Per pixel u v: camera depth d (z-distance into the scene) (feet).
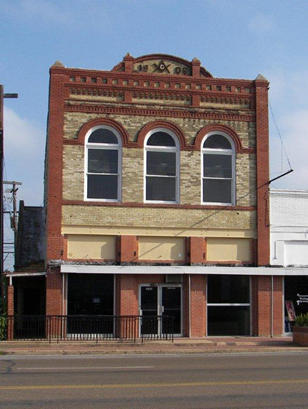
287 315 79.87
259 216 79.30
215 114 80.18
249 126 81.10
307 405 32.63
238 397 34.86
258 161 80.28
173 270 75.77
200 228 78.02
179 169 78.64
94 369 47.65
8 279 81.30
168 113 79.05
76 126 76.89
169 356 60.80
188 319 76.38
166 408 31.60
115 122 77.66
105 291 75.87
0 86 74.64
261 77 81.61
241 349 66.23
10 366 50.11
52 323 72.84
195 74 80.79
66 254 75.10
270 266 78.95
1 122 74.69
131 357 59.62
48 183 75.46
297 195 81.20
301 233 80.53
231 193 80.07
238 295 78.95
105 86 77.77
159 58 81.15
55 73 76.84
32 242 95.45
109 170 77.56
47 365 51.01
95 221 75.82
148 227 76.84
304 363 52.54
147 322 75.77
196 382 40.22
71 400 33.58
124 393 35.91
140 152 77.87
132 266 75.00
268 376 43.37
